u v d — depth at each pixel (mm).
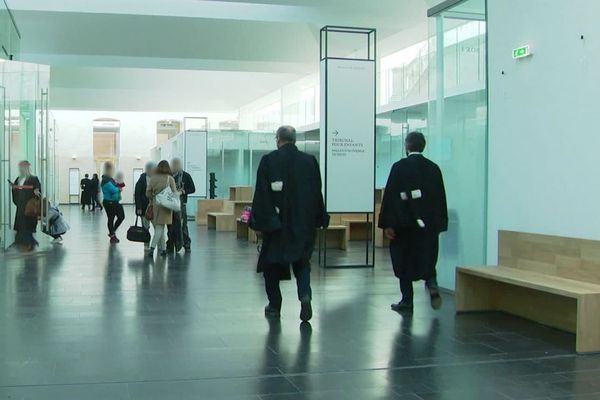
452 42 8773
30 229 12906
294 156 6559
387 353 5430
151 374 4750
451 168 8742
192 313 6930
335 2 15656
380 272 10414
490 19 7586
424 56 16516
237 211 19125
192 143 23609
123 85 28578
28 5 16922
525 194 7039
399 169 6977
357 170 10859
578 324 5465
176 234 12773
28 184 12891
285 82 28703
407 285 7180
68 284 8773
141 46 18641
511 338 6004
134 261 11430
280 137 6652
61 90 30484
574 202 6363
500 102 7426
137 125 42219
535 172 6895
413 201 6883
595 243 6055
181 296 7949
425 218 6879
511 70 7246
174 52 18953
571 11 6398
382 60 21578
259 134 25438
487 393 4438
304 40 19109
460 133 8523
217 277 9562
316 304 7562
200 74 29094
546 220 6730
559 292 5703
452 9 8773
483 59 8008
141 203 12977
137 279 9297
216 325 6371
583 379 4773
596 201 6102
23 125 13055
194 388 4453
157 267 10641
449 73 8859
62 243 14727
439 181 7027
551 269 6582
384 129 19125
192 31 18484
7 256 12070
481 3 8031
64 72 27516
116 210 14891
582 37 6262
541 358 5332
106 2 17516
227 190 25156
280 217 6422
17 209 12805
